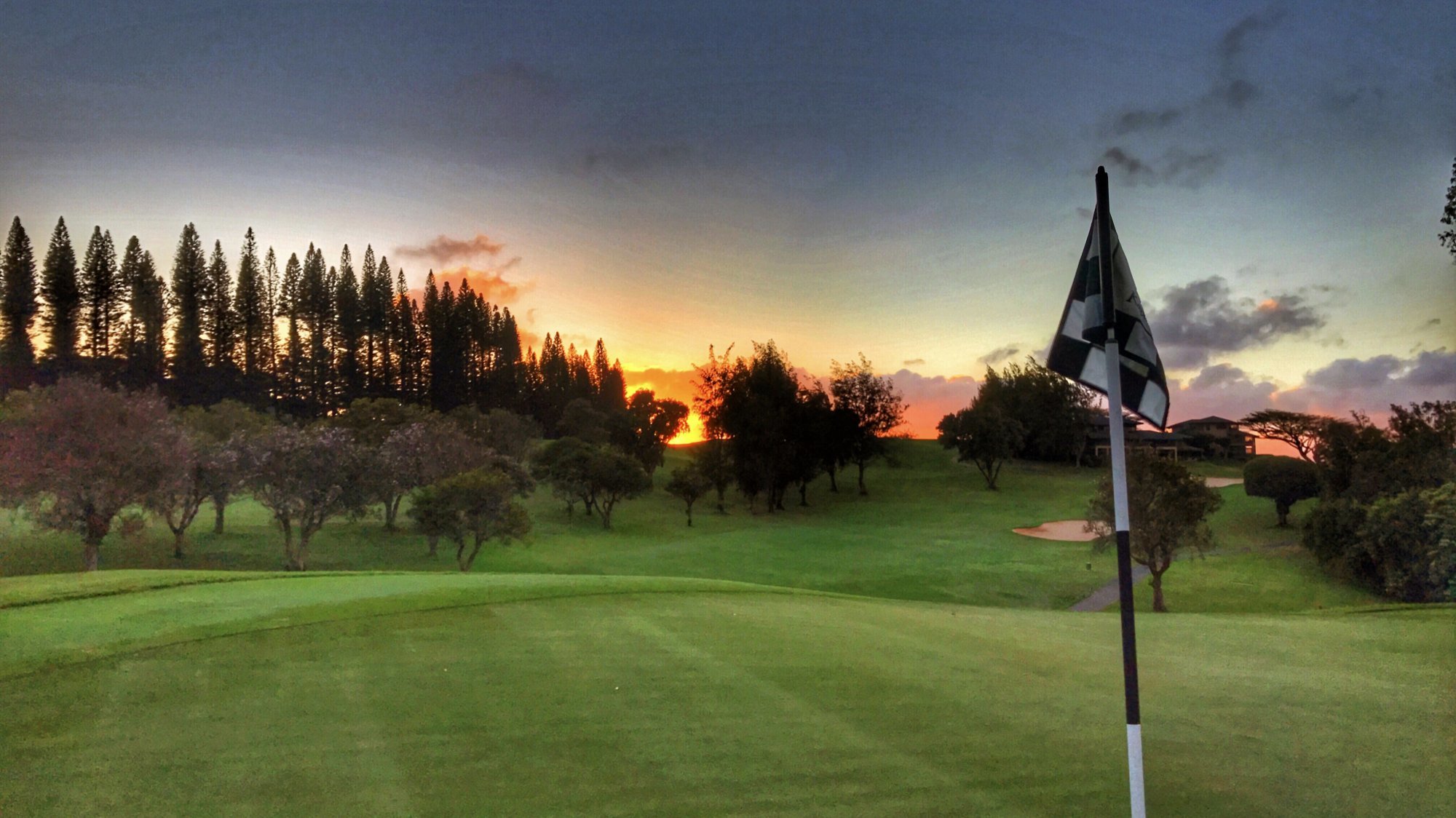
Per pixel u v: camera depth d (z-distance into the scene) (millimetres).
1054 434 106375
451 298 144125
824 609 14773
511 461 67438
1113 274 5762
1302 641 13227
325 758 6816
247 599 12039
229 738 7141
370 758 6840
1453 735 8359
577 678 9242
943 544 58031
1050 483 95750
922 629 13430
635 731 7719
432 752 7027
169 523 43500
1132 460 36812
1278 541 54531
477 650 10164
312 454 44094
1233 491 75438
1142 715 8898
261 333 114125
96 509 39031
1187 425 128500
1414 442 44781
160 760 6664
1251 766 7445
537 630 11320
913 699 9148
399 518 59031
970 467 107188
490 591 13414
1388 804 6668
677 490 73375
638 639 11195
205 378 106562
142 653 9289
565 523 66562
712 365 89688
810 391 90250
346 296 125188
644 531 66375
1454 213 31109
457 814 5914
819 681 9648
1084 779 7020
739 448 83750
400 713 7898
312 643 10062
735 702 8727
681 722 8016
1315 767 7434
